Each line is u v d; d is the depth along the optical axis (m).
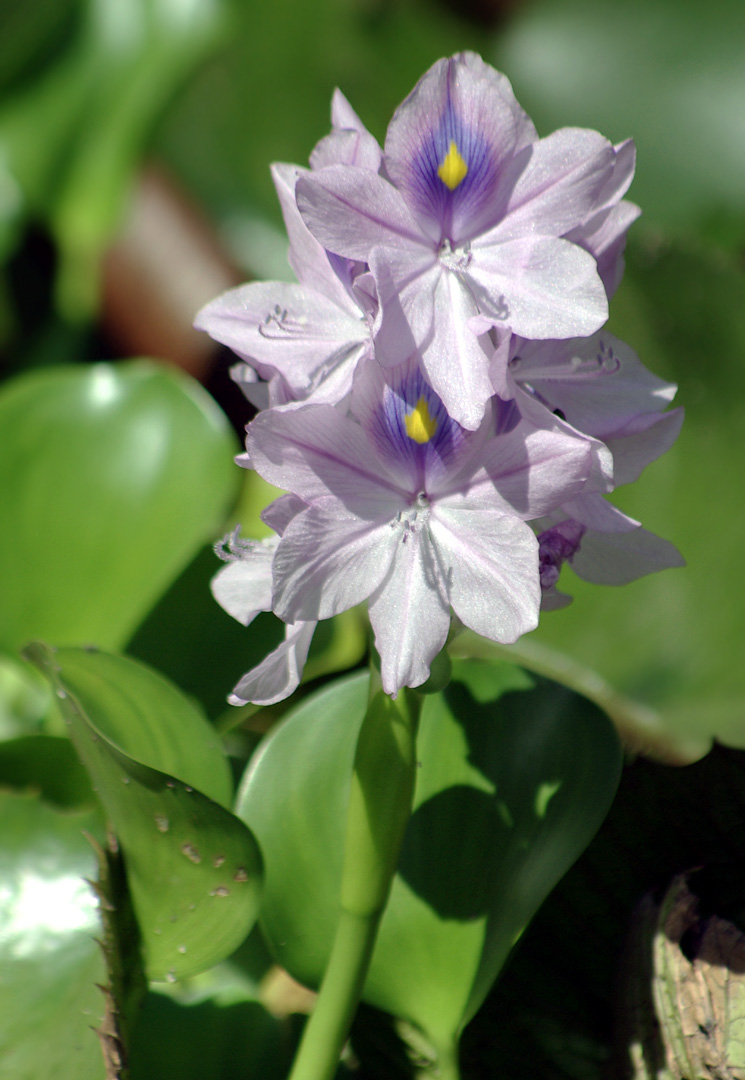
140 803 0.65
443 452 0.63
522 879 0.67
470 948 0.67
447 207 0.63
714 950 0.66
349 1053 0.71
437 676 0.63
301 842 0.69
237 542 0.66
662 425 0.65
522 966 0.70
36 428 0.76
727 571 0.81
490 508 0.63
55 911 0.69
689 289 0.81
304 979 0.68
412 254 0.62
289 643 0.64
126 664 0.69
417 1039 0.68
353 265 0.63
